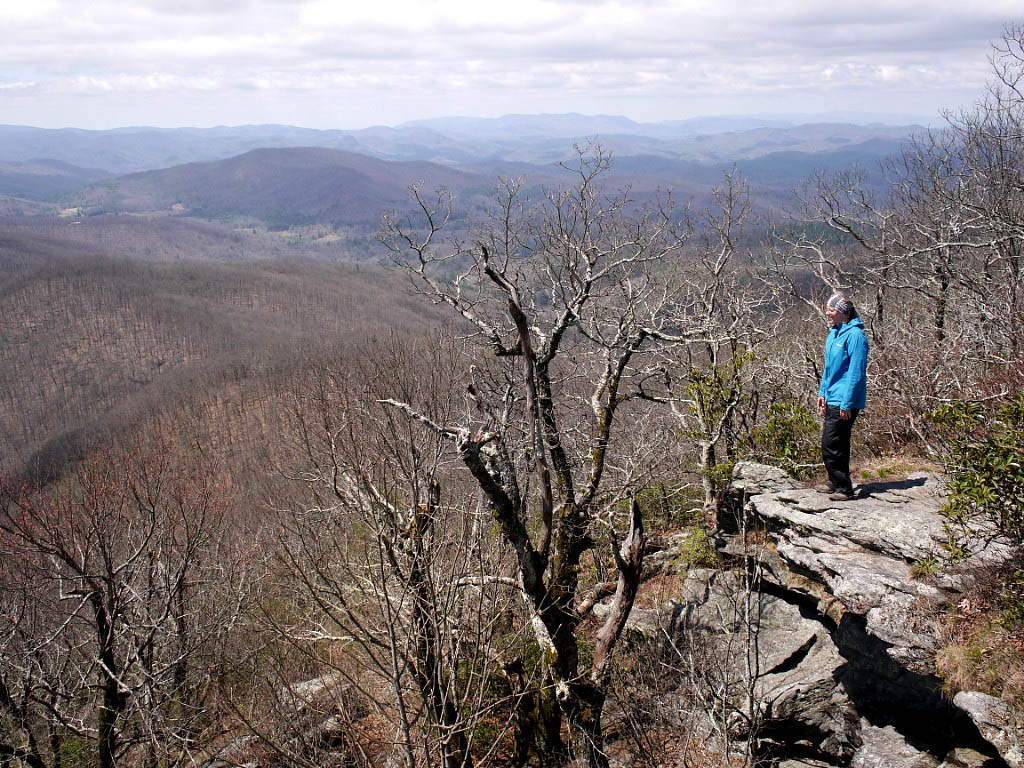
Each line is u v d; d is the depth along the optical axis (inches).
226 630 453.4
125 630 440.5
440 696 247.0
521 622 362.6
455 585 258.5
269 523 530.3
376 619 310.7
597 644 306.7
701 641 329.4
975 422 251.3
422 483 295.6
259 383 2340.1
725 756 265.0
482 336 413.1
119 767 464.8
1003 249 567.8
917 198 703.7
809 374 509.7
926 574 255.0
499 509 297.3
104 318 5447.8
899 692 239.8
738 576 325.1
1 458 2522.1
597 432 399.9
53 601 525.0
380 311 5457.7
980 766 208.4
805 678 281.4
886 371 421.1
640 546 297.6
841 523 297.4
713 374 453.1
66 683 516.1
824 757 263.4
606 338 432.8
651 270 470.3
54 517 477.1
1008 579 224.5
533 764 319.9
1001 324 474.6
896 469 339.9
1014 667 212.2
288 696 331.0
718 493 418.9
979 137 660.7
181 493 568.7
